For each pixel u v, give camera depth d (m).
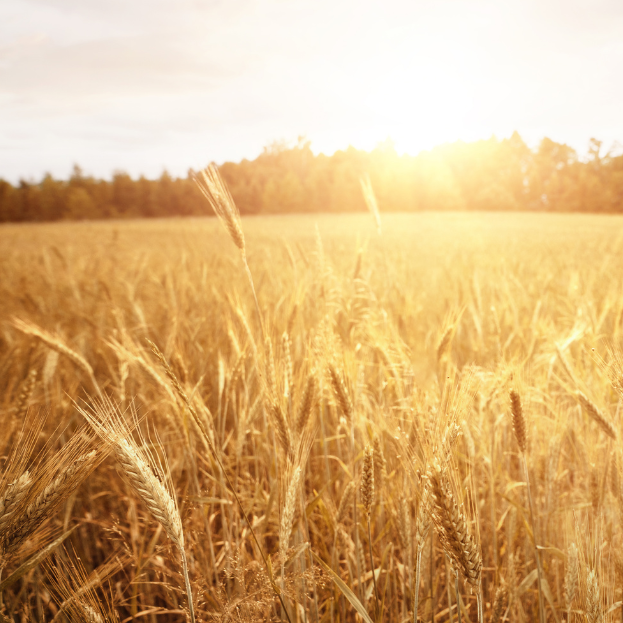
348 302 3.69
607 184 86.12
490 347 3.73
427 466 1.27
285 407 1.76
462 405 1.52
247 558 2.22
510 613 2.07
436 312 5.50
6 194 86.44
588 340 3.04
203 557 2.22
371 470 1.56
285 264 6.05
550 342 2.91
